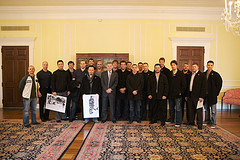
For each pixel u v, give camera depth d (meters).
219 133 3.58
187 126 4.02
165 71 4.43
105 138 3.29
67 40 6.06
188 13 6.07
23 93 3.85
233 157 2.58
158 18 6.07
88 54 6.06
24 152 2.70
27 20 6.05
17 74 6.09
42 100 4.33
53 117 4.86
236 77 6.21
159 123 4.26
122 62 4.56
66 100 4.32
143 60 6.11
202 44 6.12
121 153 2.69
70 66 4.70
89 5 5.84
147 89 4.23
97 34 6.05
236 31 5.62
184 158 2.55
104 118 4.33
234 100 5.60
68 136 3.37
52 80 4.21
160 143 3.06
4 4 5.77
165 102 4.14
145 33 6.08
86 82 4.25
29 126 3.92
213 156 2.61
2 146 2.91
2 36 6.04
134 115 4.67
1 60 6.09
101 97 4.46
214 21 6.15
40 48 6.06
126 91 4.48
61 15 6.02
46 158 2.53
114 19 6.05
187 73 4.14
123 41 6.08
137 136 3.38
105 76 4.27
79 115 5.14
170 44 6.11
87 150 2.79
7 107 6.13
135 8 5.93
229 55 6.20
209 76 4.10
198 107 3.84
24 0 5.45
